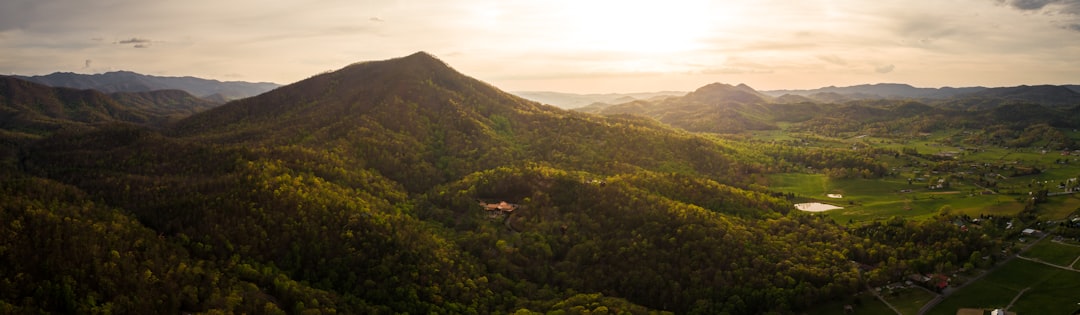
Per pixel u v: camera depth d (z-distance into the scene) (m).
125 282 152.75
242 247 179.12
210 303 151.12
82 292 146.00
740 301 176.25
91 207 194.75
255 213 192.50
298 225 190.00
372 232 193.12
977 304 175.38
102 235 168.00
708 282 185.25
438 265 187.25
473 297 177.25
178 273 160.62
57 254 154.12
